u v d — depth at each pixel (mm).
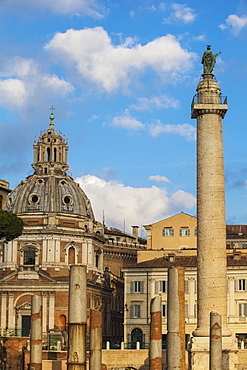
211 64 77562
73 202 132750
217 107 74875
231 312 107812
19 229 106625
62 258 127500
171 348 63906
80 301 55969
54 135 138750
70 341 55562
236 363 70938
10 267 126188
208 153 74688
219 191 73938
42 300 123312
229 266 109000
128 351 94625
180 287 66938
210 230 73062
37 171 137000
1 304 124188
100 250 136375
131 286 114375
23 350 96688
